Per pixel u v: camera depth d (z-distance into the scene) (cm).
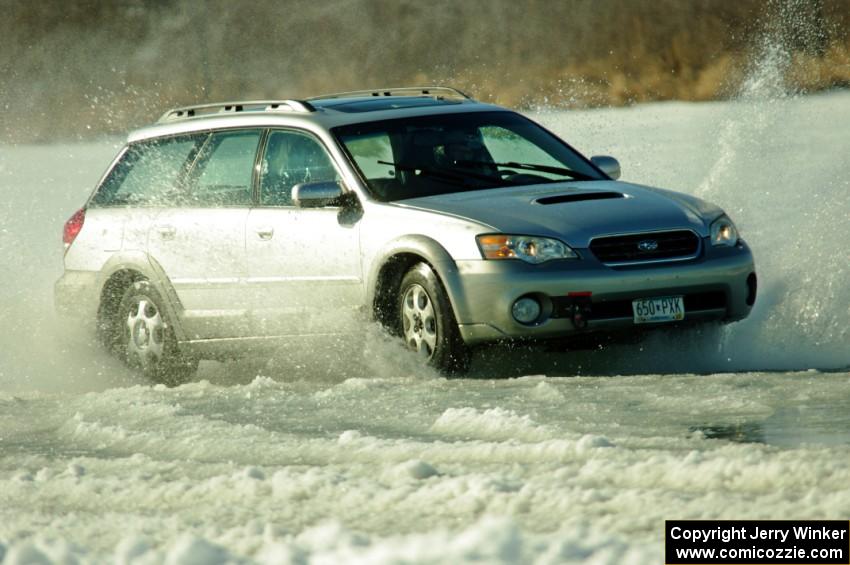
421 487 1381
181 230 3150
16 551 1144
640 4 15000
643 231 2627
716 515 1191
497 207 2697
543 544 1077
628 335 2650
